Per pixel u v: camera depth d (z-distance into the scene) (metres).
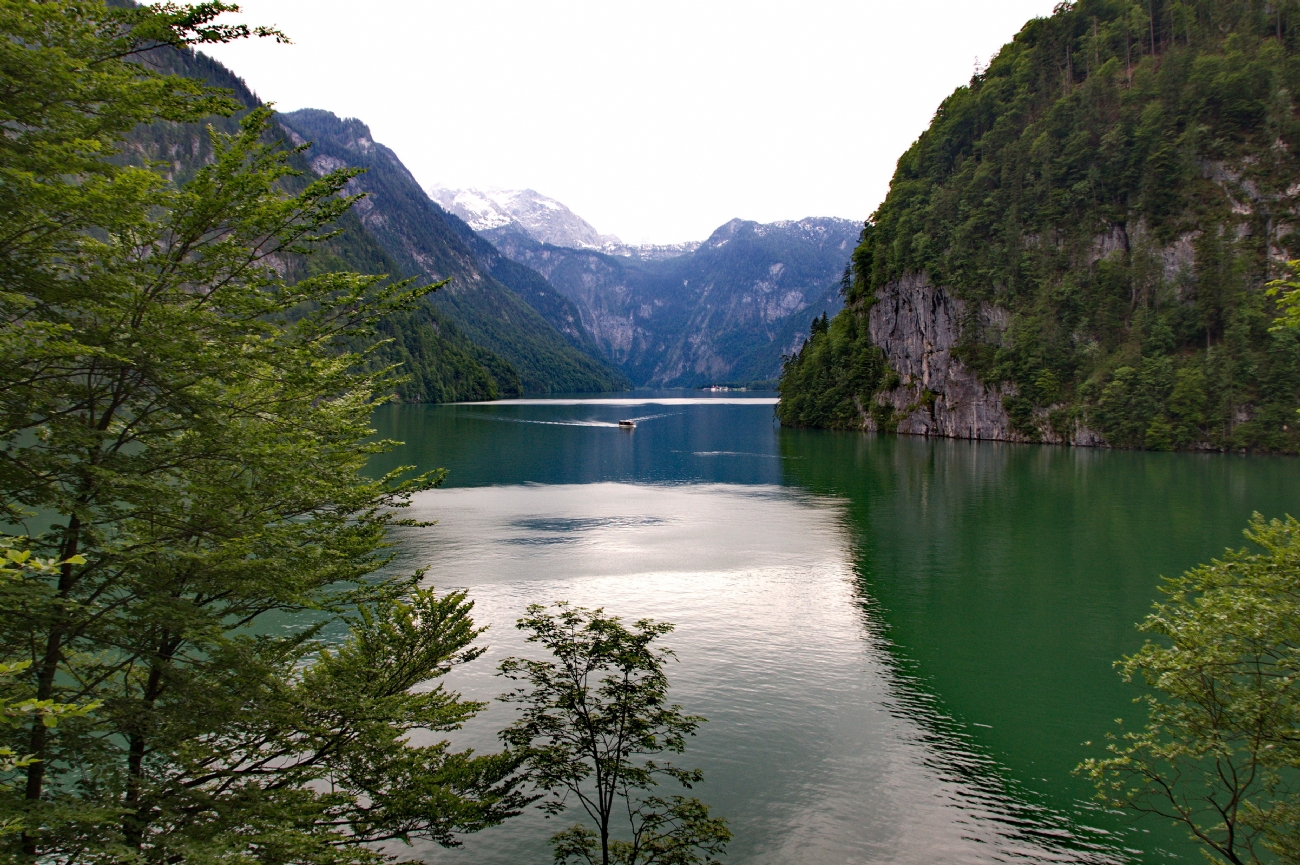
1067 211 148.00
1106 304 136.25
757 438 141.50
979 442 136.50
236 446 12.88
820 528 58.09
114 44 11.15
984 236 154.25
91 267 11.49
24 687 10.41
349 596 16.50
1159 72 150.00
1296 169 130.25
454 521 60.00
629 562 46.91
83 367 11.68
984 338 145.75
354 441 17.56
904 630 35.25
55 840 10.94
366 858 13.25
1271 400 115.31
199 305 12.85
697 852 19.31
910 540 53.94
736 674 29.98
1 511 11.09
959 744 25.02
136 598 12.77
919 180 176.62
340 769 15.51
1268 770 16.03
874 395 165.50
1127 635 34.94
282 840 11.62
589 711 22.83
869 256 181.88
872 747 24.67
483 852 19.39
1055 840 20.22
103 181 10.22
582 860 18.88
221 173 12.23
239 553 12.41
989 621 36.62
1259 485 80.38
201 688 12.74
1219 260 128.38
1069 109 155.62
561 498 71.56
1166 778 23.03
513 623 34.91
